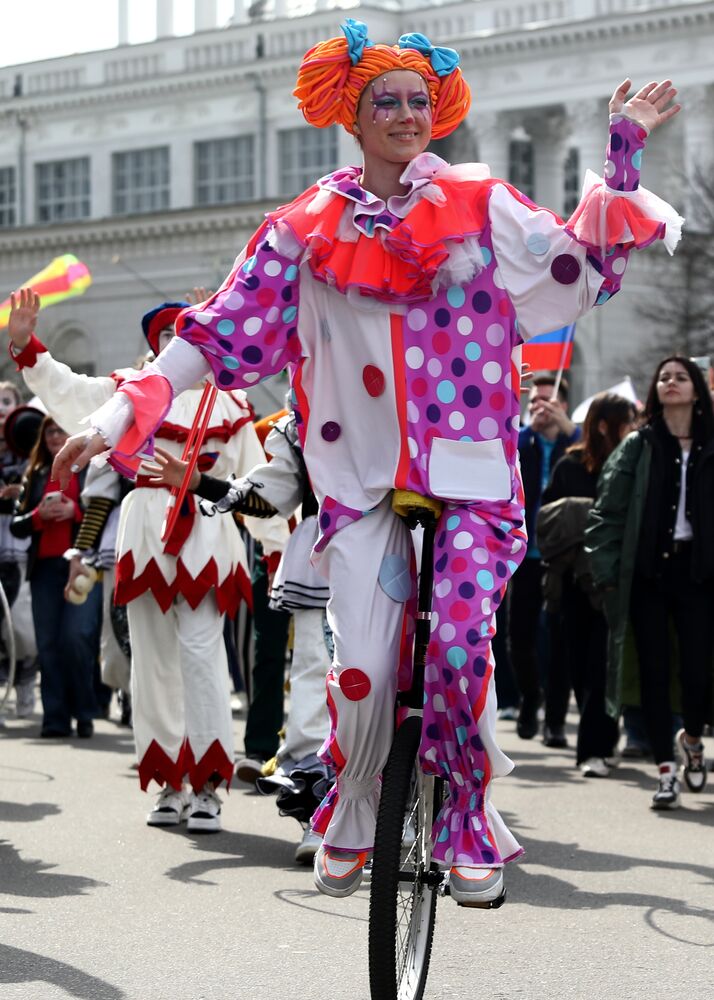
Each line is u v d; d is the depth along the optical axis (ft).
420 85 15.15
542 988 17.19
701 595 28.99
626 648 31.78
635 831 26.40
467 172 15.10
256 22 158.92
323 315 15.08
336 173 15.20
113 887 21.83
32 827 26.12
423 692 14.89
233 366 15.01
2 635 41.42
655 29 139.03
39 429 39.04
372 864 14.43
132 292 147.54
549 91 143.64
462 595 14.66
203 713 25.57
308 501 23.81
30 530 37.81
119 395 14.83
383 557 15.06
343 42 15.21
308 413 15.30
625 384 50.70
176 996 16.74
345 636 14.92
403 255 14.66
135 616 26.17
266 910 20.61
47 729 37.81
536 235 14.84
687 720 29.73
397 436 14.99
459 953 18.62
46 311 151.53
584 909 20.85
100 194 167.84
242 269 15.08
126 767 32.99
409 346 14.98
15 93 173.06
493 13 146.82
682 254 128.98
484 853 14.79
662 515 28.81
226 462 25.08
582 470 34.53
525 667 38.04
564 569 33.91
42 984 17.11
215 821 25.81
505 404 15.08
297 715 23.57
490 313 15.03
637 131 14.66
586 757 32.63
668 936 19.45
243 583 26.02
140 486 25.76
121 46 166.91
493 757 14.78
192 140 162.09
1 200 174.29
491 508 14.98
